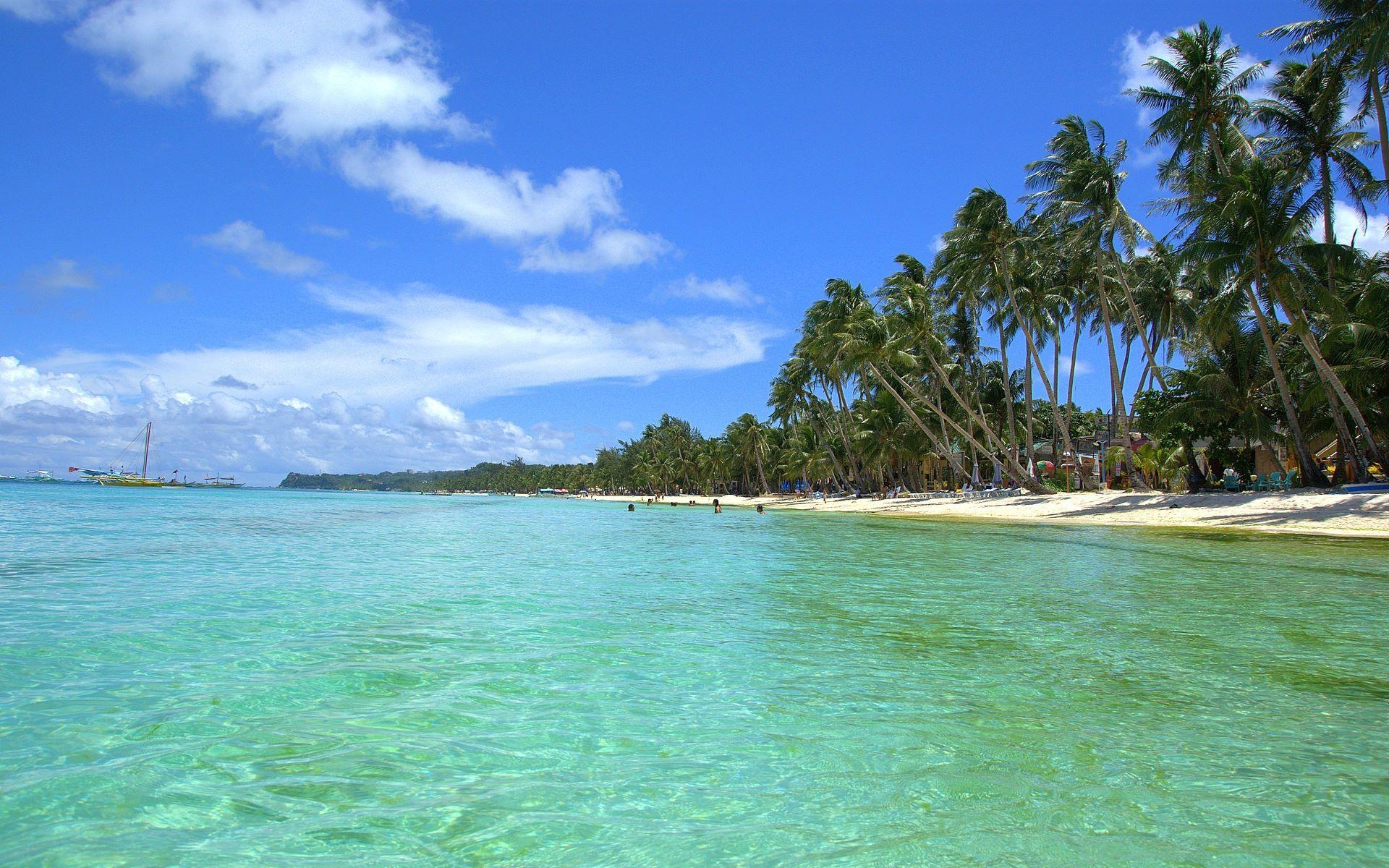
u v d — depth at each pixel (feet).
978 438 206.69
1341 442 99.25
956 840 13.48
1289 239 90.53
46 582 44.60
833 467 255.09
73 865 12.15
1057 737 18.84
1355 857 12.91
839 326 180.34
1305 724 19.89
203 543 75.97
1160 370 130.93
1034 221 143.43
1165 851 13.10
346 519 148.46
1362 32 80.23
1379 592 43.01
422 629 31.40
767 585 46.80
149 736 18.07
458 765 16.70
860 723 19.77
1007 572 53.62
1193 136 106.63
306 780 15.76
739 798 15.19
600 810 14.56
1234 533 87.45
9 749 17.07
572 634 30.71
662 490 474.90
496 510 240.12
